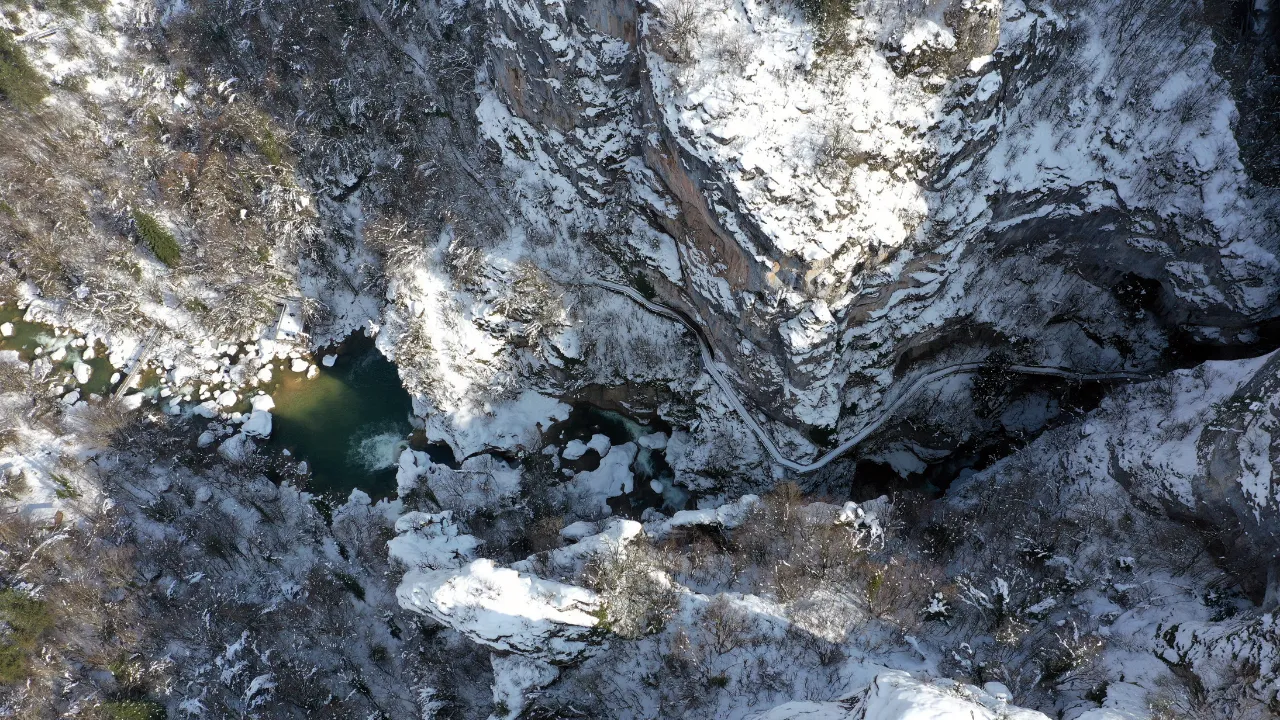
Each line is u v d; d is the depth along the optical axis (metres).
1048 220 48.41
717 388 53.97
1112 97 46.19
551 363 56.00
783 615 38.88
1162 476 40.38
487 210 57.12
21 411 60.03
